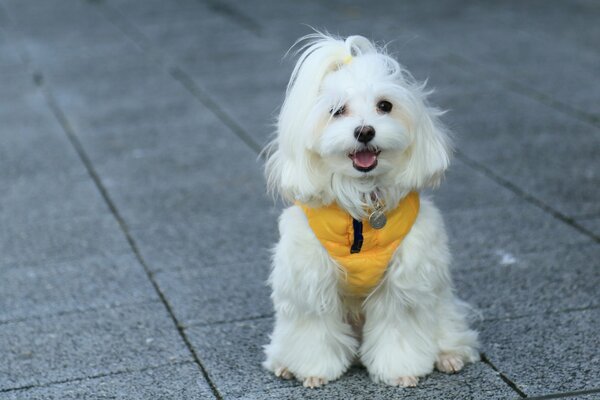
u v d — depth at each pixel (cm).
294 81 444
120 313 587
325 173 447
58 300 611
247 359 521
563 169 838
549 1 1641
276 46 1403
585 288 593
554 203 755
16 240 723
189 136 993
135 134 1008
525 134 945
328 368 486
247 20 1616
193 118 1061
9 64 1366
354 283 464
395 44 1354
